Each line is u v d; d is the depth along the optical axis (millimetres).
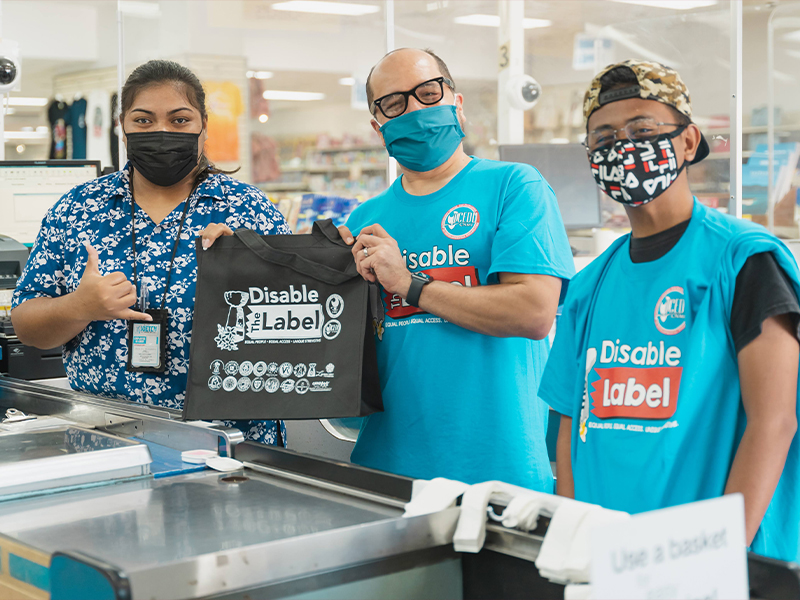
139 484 1280
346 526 1041
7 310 2820
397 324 1809
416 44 8375
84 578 835
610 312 1363
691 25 7035
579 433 1391
